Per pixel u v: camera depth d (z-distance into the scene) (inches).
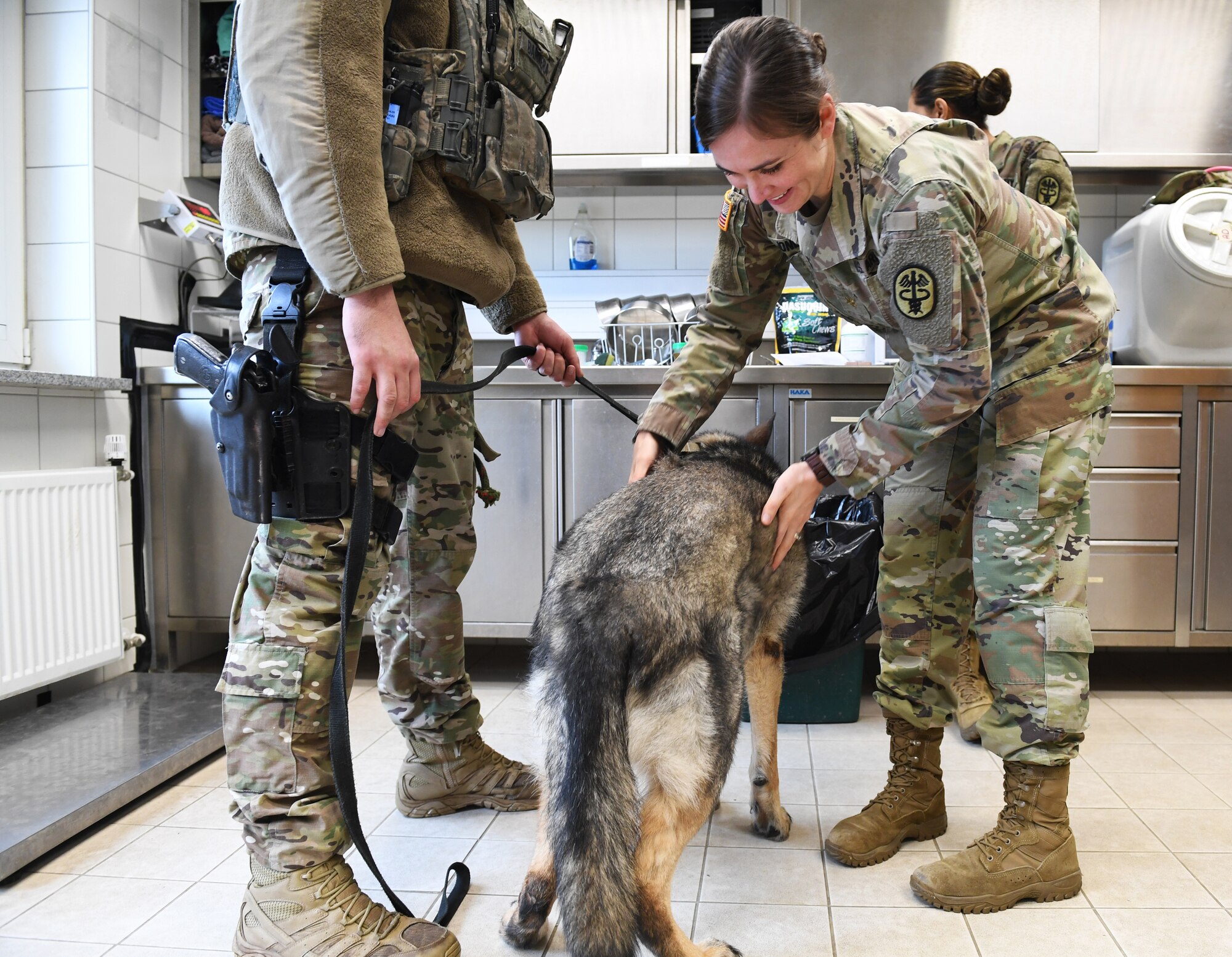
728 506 53.3
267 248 49.3
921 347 51.1
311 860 48.1
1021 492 57.1
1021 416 57.1
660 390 67.1
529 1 124.3
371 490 47.5
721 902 57.4
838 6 124.1
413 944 48.1
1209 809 71.5
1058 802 57.9
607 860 39.8
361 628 52.1
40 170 104.7
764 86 44.9
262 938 47.7
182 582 110.7
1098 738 89.3
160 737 83.8
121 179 109.4
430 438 61.2
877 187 50.1
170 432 109.7
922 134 51.4
